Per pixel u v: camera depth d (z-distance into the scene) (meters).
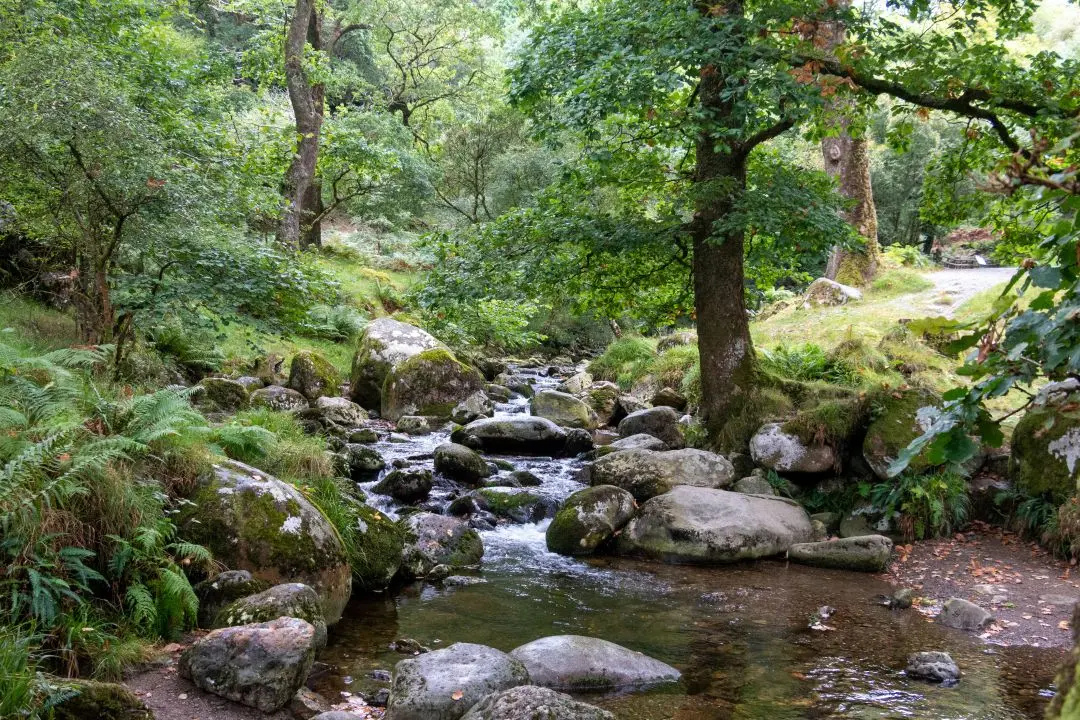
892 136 9.18
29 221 8.52
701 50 7.89
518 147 25.97
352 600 6.16
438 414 13.28
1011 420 9.22
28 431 5.00
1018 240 5.64
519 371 20.33
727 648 5.34
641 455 9.09
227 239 9.21
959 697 4.57
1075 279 1.51
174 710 3.97
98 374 7.55
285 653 4.14
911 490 8.02
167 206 7.90
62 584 4.21
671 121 8.78
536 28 9.43
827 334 13.96
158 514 5.22
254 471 5.97
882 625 5.85
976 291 15.11
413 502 8.65
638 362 15.98
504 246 10.09
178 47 17.22
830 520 8.47
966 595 6.55
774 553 7.71
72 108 7.13
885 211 30.88
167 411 5.74
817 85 7.50
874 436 8.56
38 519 4.34
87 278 8.37
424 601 6.20
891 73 8.20
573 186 10.32
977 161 8.89
